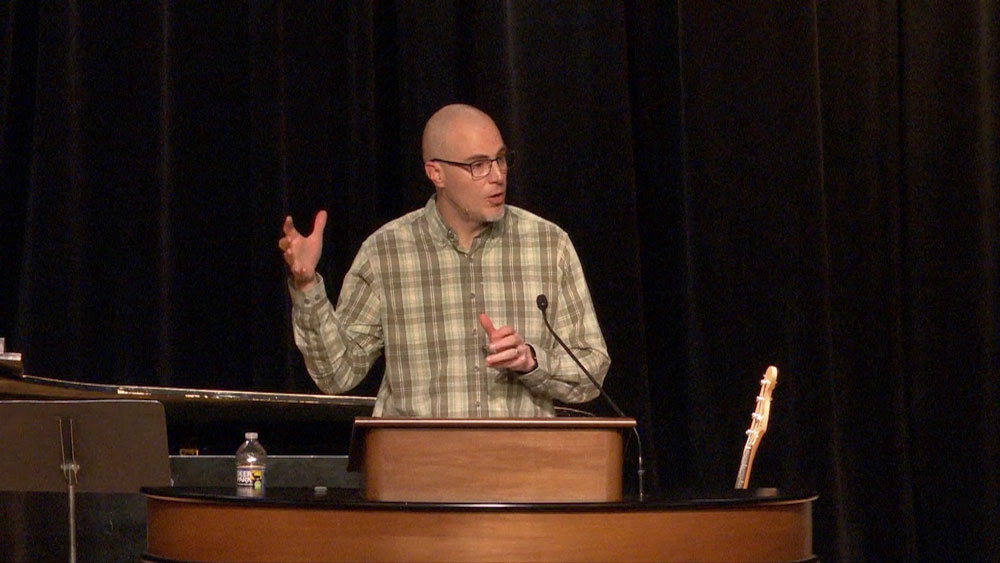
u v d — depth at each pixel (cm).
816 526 1781
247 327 1738
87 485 1213
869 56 1888
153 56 1716
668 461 1828
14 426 1176
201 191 1741
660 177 1858
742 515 960
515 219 1282
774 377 1288
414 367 1252
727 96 1831
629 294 1770
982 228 1866
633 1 1873
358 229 1742
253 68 1731
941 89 1883
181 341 1717
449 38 1766
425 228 1280
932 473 1859
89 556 1378
